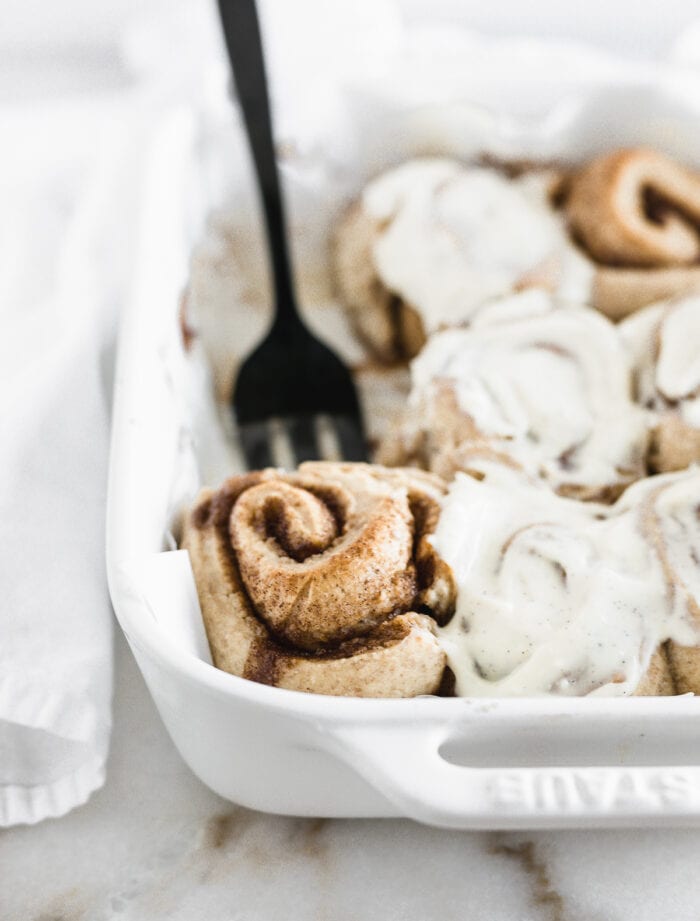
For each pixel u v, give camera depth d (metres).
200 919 0.44
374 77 0.61
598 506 0.49
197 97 0.61
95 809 0.46
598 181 0.59
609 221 0.58
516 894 0.44
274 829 0.45
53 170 0.66
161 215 0.55
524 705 0.41
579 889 0.44
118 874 0.45
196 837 0.45
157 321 0.51
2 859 0.45
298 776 0.43
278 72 0.65
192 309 0.57
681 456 0.51
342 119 0.61
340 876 0.44
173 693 0.42
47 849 0.45
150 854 0.45
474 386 0.52
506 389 0.52
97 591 0.48
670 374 0.52
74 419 0.53
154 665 0.41
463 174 0.61
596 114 0.61
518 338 0.54
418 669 0.44
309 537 0.46
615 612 0.45
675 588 0.45
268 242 0.58
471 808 0.39
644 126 0.61
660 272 0.58
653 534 0.46
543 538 0.46
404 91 0.61
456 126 0.61
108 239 0.60
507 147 0.61
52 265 0.61
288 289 0.59
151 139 0.57
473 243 0.59
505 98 0.61
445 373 0.53
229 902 0.44
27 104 0.71
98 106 0.70
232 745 0.42
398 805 0.40
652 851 0.44
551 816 0.39
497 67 0.61
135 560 0.43
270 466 0.58
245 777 0.43
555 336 0.54
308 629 0.45
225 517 0.47
